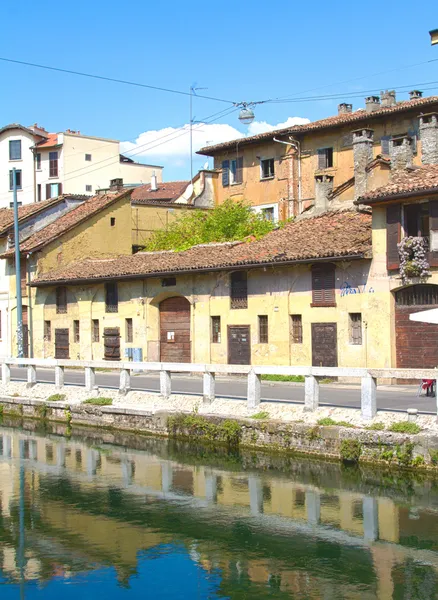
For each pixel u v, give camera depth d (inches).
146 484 738.2
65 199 2016.5
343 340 1186.6
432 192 1027.9
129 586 490.3
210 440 843.4
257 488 703.1
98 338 1653.5
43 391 1138.0
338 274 1195.9
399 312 1124.5
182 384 1142.3
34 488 738.2
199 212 1948.8
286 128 1991.9
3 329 1972.2
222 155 2196.1
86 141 3041.3
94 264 1708.9
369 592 470.6
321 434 735.7
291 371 786.2
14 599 475.8
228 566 520.7
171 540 576.7
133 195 2719.0
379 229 1134.4
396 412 716.7
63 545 571.2
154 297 1509.6
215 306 1395.2
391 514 611.8
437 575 495.8
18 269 1620.3
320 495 672.4
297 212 1968.5
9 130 3051.2
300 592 472.4
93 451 897.5
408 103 1742.1
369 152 1497.3
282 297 1278.3
